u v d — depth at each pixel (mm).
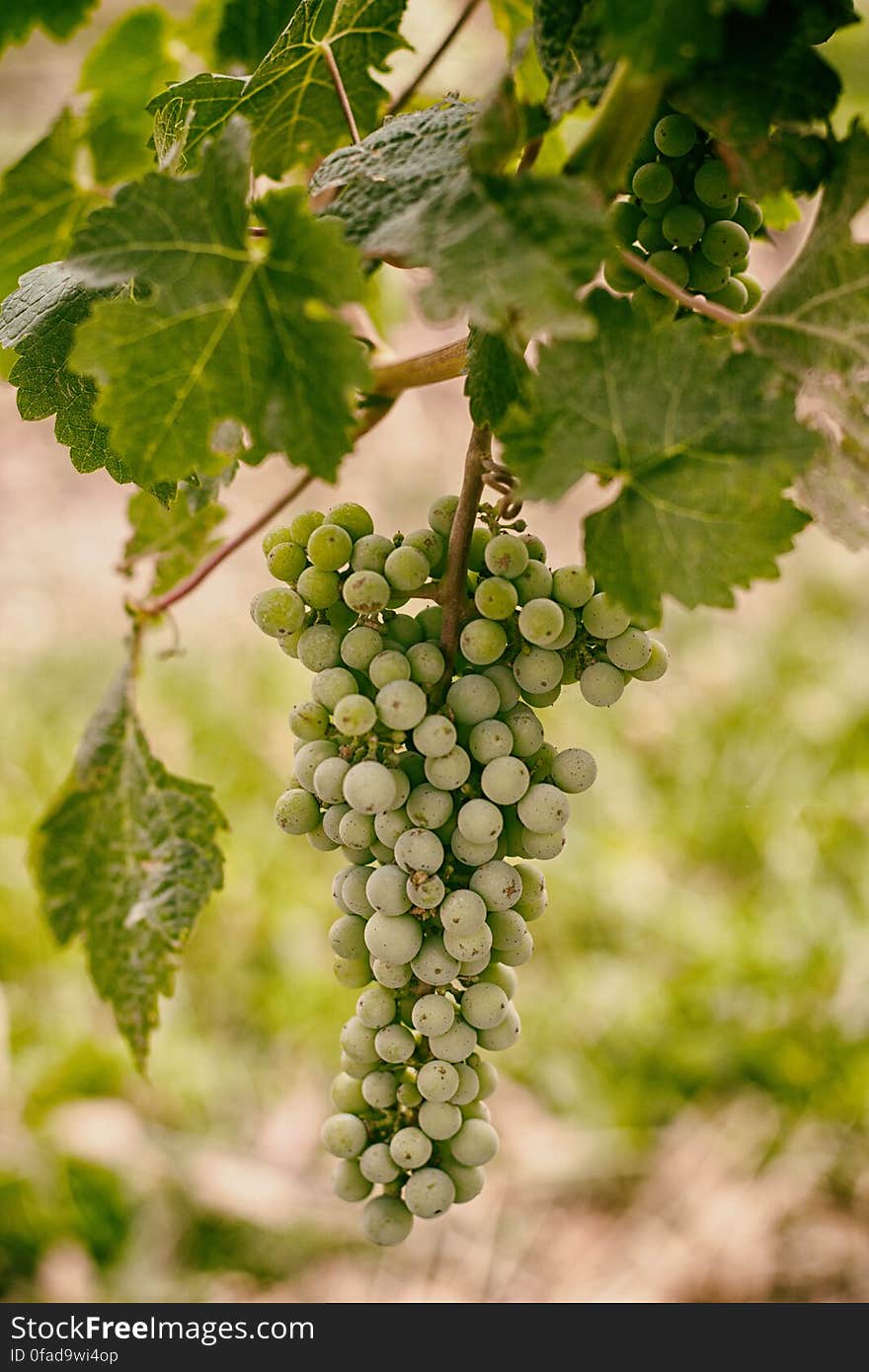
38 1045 1478
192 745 1882
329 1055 1528
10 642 2123
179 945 771
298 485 744
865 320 567
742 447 538
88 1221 1315
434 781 587
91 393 640
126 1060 1460
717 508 541
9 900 1616
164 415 561
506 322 528
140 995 782
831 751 1853
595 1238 1364
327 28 655
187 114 661
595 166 547
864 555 2209
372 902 592
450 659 598
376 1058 626
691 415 540
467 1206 1407
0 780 1821
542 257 530
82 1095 1439
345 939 619
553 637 582
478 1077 630
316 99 680
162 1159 1375
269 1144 1438
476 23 1020
